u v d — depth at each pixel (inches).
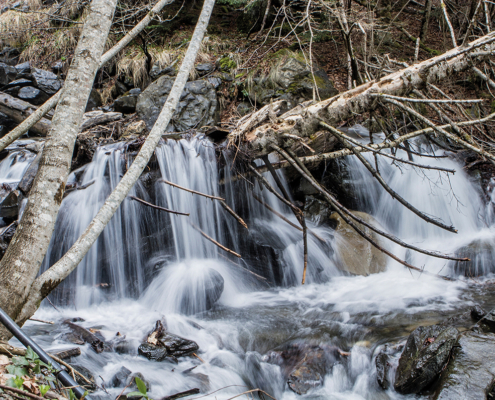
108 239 208.4
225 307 193.3
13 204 211.3
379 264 230.2
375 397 127.6
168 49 364.2
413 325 161.9
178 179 214.7
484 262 219.0
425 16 360.2
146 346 148.3
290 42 358.6
